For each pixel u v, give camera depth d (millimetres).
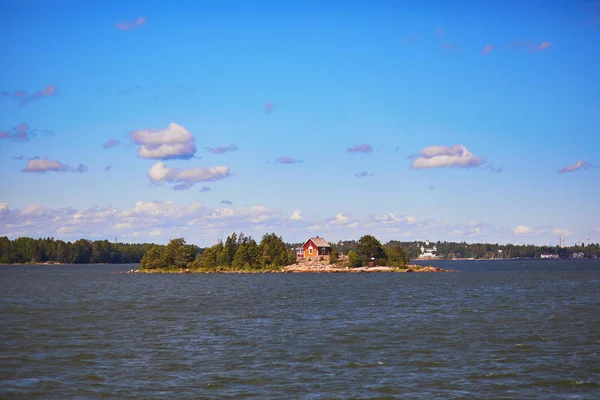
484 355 47781
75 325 64875
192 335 57844
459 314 72938
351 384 39500
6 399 36594
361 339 55062
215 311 78500
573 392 37656
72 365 44969
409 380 40438
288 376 41562
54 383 40031
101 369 43750
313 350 50031
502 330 59625
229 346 52000
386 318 69562
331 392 37812
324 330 60438
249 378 41062
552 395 37031
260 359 46688
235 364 45094
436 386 39031
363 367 44031
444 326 62594
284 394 37438
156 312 77625
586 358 46562
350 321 67125
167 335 57938
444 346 51469
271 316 72438
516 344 52156
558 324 63406
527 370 42906
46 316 73062
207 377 41406
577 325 62531
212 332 59656
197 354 48688
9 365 44938
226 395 37250
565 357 46969
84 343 53594
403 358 46812
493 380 40344
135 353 49156
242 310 79438
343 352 49188
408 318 69438
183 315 74000
